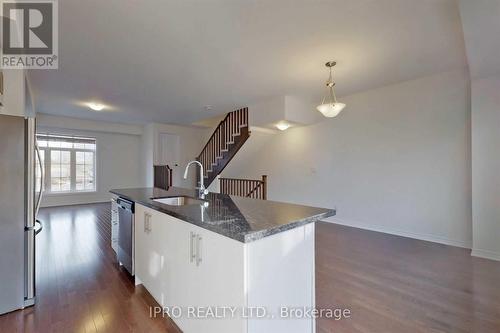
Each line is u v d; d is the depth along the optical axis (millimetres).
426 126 3865
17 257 2014
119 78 3754
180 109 5734
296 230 1501
